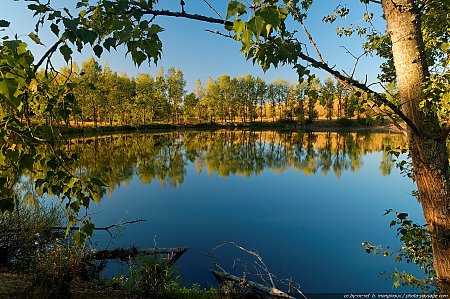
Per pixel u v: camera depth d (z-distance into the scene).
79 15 1.49
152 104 71.88
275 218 12.88
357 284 7.38
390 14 2.42
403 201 15.05
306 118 80.19
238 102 86.19
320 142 47.94
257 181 20.95
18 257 7.16
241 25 1.27
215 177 22.31
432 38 3.47
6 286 5.50
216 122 87.06
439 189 2.29
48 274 5.74
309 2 2.55
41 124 1.64
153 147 39.16
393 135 57.56
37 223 7.40
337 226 11.73
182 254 9.36
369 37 3.73
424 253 3.35
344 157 32.12
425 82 2.18
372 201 15.23
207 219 12.80
